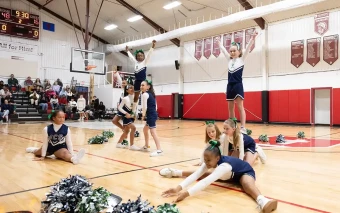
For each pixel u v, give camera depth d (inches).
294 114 572.7
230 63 212.4
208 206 101.5
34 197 108.7
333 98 523.5
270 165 174.1
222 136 153.5
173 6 636.7
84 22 829.8
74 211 91.2
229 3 588.7
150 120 212.7
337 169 162.7
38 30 780.0
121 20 780.0
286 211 96.2
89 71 655.8
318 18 538.6
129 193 115.9
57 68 817.5
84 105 703.1
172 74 818.2
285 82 586.2
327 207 100.2
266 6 502.6
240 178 118.7
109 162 180.7
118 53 919.7
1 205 99.6
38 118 633.0
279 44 593.3
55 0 743.1
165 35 686.5
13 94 682.8
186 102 781.9
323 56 534.3
